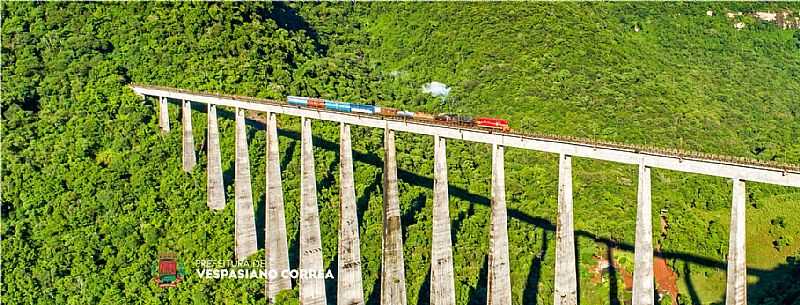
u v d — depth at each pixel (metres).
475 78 148.75
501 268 72.00
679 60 180.00
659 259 101.81
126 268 92.38
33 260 92.06
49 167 103.12
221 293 89.69
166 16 137.38
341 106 85.94
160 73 124.06
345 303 83.06
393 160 78.69
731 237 55.34
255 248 96.94
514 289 96.25
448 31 169.62
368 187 107.88
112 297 88.56
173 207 101.00
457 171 115.75
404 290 81.25
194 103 120.56
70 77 120.44
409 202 106.25
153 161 107.25
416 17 181.88
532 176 114.56
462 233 102.94
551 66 149.62
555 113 131.25
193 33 135.50
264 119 120.31
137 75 123.81
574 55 154.88
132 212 99.62
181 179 105.38
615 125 130.12
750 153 135.00
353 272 83.56
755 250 103.62
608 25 180.88
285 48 144.25
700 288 96.62
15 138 106.62
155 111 117.06
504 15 170.00
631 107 138.25
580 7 182.88
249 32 139.75
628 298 94.31
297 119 120.19
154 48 129.88
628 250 101.25
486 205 108.06
